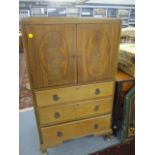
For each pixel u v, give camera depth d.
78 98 1.38
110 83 1.44
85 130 1.57
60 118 1.41
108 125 1.65
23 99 2.50
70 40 1.14
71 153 1.56
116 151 1.57
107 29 1.20
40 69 1.17
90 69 1.30
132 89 1.53
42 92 1.25
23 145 1.66
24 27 1.02
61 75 1.24
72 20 1.08
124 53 1.62
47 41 1.10
